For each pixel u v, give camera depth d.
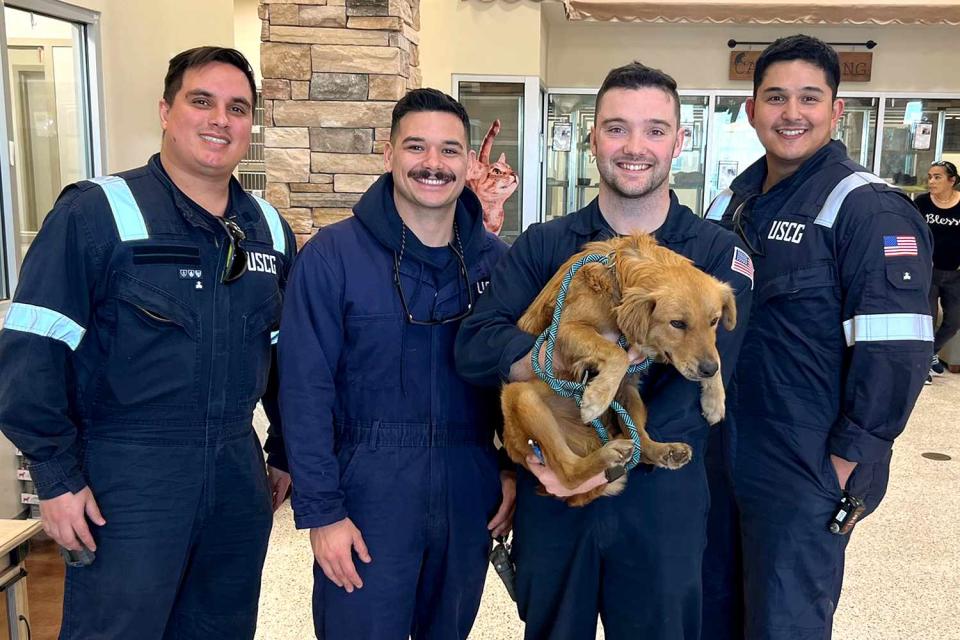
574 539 1.76
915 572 3.21
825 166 2.07
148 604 1.74
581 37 7.30
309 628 2.75
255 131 6.97
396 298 1.84
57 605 2.68
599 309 1.62
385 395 1.83
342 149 4.29
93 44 4.46
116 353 1.74
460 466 1.86
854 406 1.90
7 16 4.09
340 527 1.75
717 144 7.50
